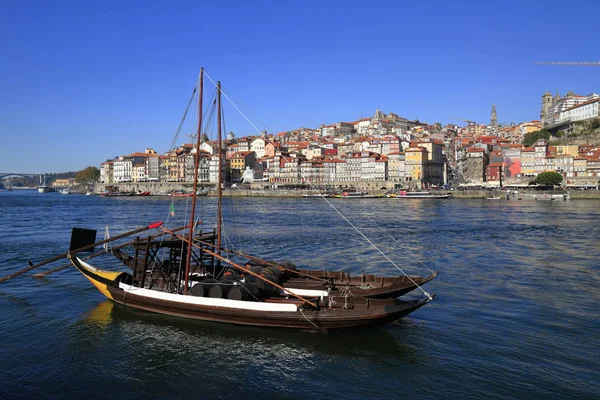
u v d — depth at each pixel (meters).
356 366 23.77
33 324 29.77
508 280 40.84
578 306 32.91
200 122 33.56
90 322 30.00
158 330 28.55
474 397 20.72
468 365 23.70
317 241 66.56
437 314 31.11
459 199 186.75
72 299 34.78
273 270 33.22
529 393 20.97
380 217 105.50
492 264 48.47
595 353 24.94
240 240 67.44
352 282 33.28
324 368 23.59
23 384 22.08
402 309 26.67
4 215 115.81
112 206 156.75
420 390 21.38
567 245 61.16
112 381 22.45
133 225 90.38
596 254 54.19
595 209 125.25
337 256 54.16
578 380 22.08
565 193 177.62
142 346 26.33
